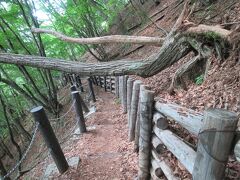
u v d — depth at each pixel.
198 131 1.85
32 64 6.17
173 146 2.45
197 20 5.82
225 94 3.58
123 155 4.62
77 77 12.89
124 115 7.02
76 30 13.27
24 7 10.27
